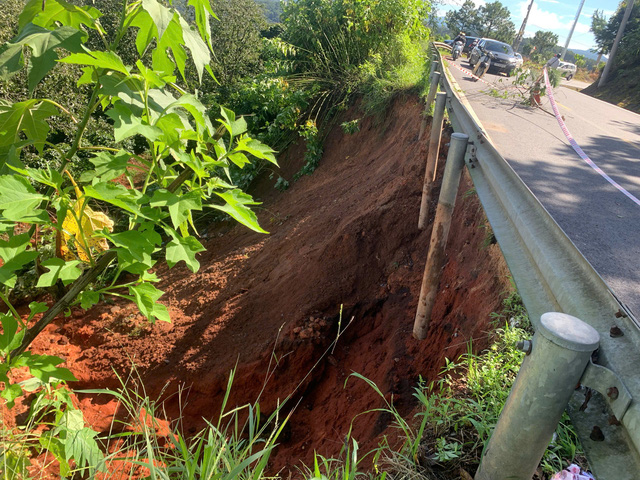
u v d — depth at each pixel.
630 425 1.14
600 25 41.53
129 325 6.65
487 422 2.40
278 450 4.70
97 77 1.76
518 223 2.39
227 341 6.07
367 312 6.01
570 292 1.68
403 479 2.20
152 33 1.75
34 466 2.25
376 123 10.52
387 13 12.07
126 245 1.57
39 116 1.84
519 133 8.52
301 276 6.61
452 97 5.59
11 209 1.44
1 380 1.75
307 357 5.46
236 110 12.76
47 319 1.77
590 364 1.29
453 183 4.07
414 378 4.56
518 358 2.87
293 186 11.36
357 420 4.43
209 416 5.34
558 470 2.09
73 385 5.82
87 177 1.63
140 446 2.65
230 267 8.23
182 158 1.66
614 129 10.00
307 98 12.38
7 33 9.61
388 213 6.74
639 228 4.66
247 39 15.42
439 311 5.11
